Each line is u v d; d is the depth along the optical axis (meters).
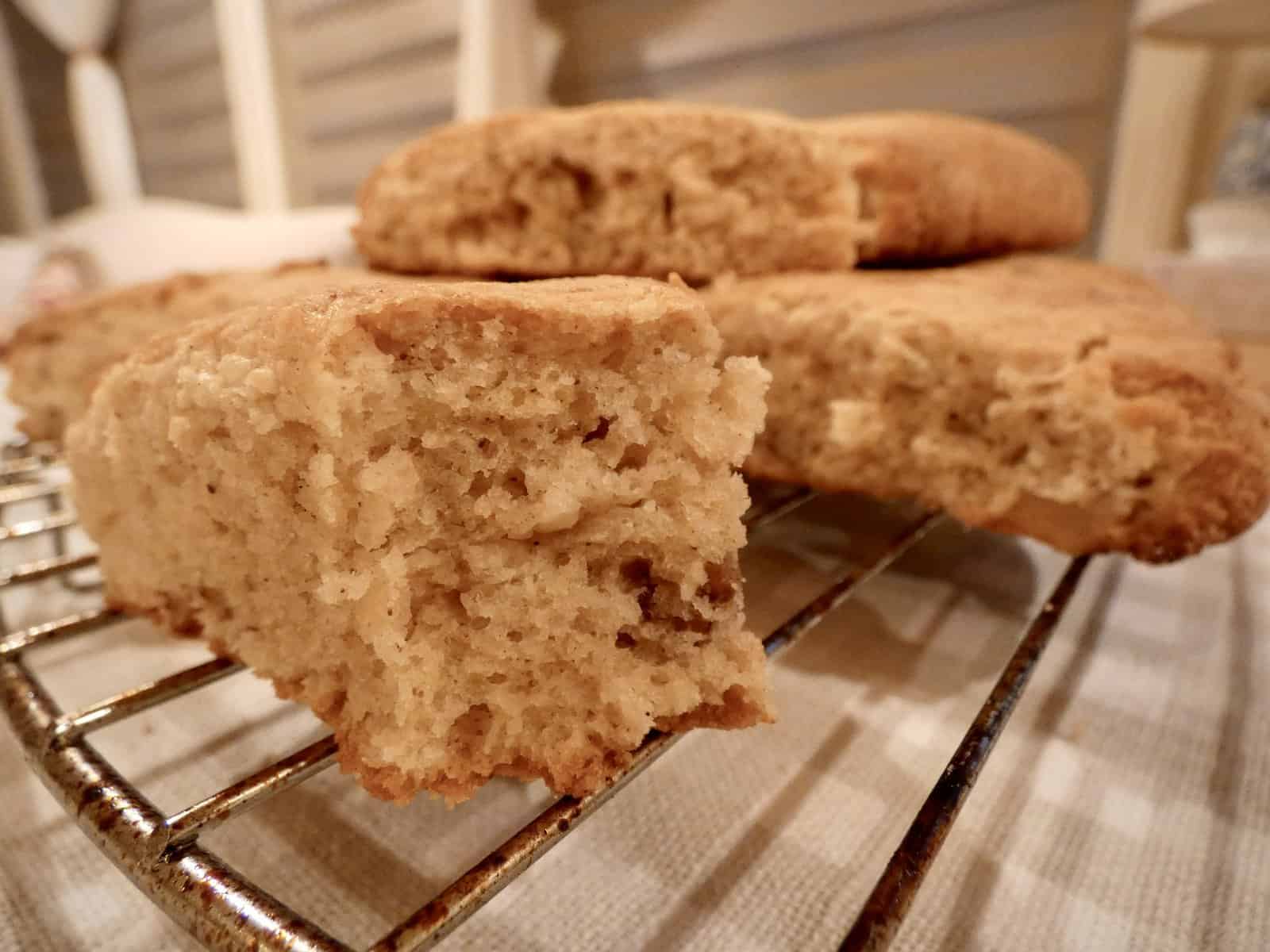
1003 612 0.11
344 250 0.25
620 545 0.08
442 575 0.07
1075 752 0.08
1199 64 0.24
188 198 0.53
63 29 0.51
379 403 0.07
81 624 0.09
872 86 0.27
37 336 0.16
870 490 0.12
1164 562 0.10
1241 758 0.08
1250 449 0.10
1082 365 0.10
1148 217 0.25
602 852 0.07
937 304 0.11
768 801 0.08
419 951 0.05
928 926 0.06
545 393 0.07
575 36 0.33
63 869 0.07
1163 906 0.07
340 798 0.08
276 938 0.05
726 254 0.13
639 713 0.07
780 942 0.06
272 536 0.08
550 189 0.13
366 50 0.39
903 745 0.08
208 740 0.08
